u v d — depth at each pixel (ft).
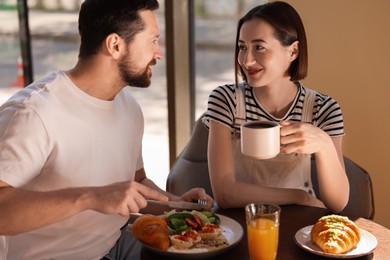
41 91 4.67
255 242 4.27
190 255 4.35
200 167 6.68
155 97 13.12
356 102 7.68
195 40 9.23
